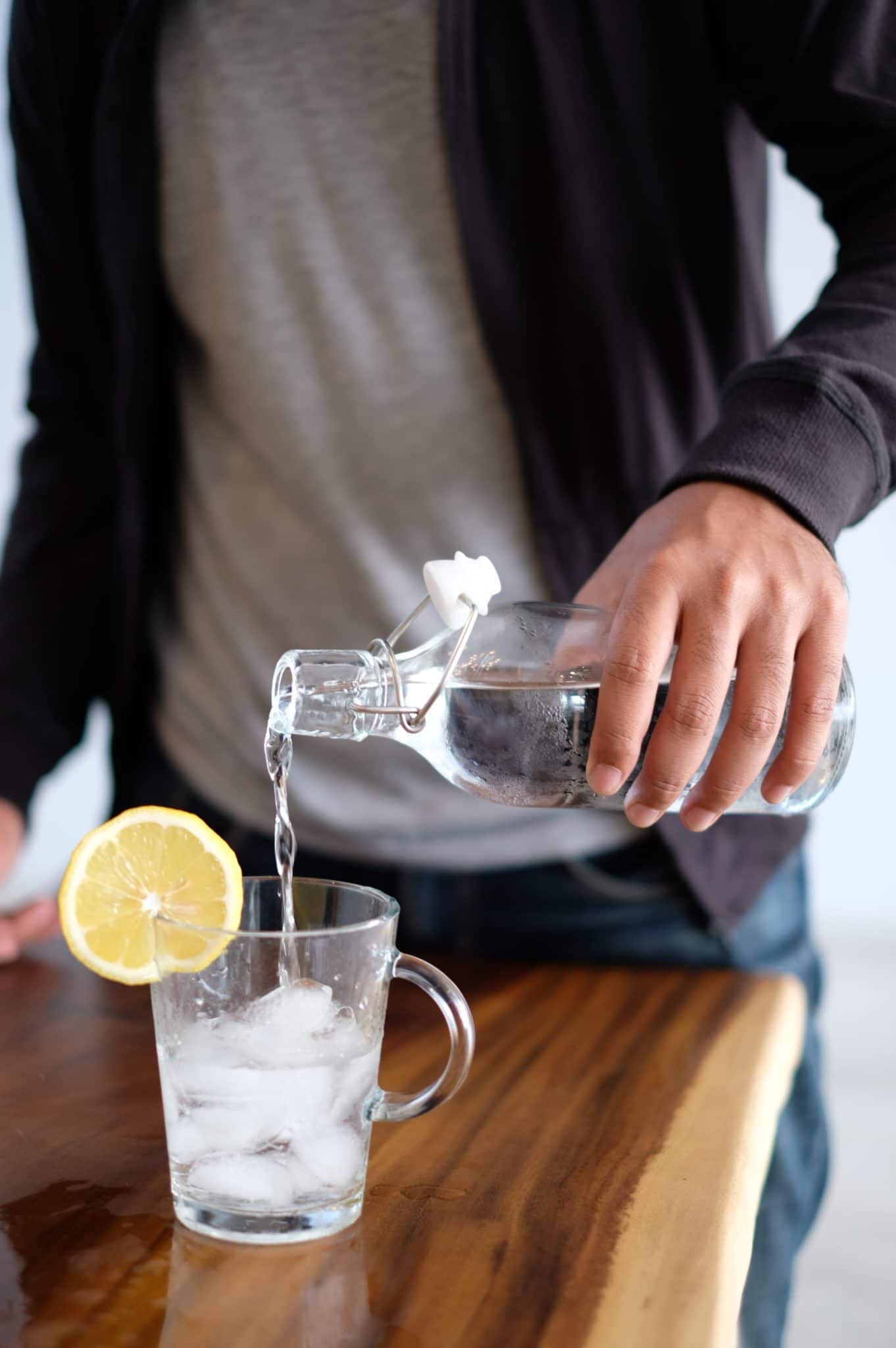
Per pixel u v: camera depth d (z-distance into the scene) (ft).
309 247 2.75
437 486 2.78
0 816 2.96
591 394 2.67
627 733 1.83
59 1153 2.00
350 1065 1.80
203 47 2.73
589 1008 2.51
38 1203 1.88
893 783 6.80
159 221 2.85
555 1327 1.65
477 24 2.57
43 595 3.10
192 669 3.05
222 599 2.99
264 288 2.78
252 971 1.79
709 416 2.77
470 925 2.89
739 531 1.95
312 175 2.72
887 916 6.93
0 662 3.07
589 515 2.72
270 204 2.75
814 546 1.98
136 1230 1.82
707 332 2.73
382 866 2.91
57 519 3.12
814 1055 2.81
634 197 2.62
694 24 2.51
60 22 2.80
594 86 2.58
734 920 2.80
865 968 6.81
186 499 3.05
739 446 2.05
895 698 6.72
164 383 2.98
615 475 2.70
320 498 2.83
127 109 2.74
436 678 2.02
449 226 2.70
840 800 6.89
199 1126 1.80
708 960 2.84
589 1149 2.00
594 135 2.59
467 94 2.58
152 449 3.00
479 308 2.66
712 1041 2.35
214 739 3.01
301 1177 1.79
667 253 2.64
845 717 2.10
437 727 2.03
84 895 2.12
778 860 2.83
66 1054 2.31
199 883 2.07
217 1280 1.73
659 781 1.87
